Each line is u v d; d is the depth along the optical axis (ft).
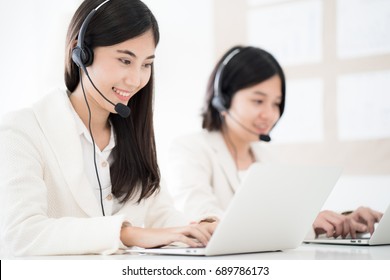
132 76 5.46
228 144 8.70
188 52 11.98
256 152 8.96
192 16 11.98
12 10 12.45
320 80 11.03
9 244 4.71
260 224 4.20
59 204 5.44
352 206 10.72
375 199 10.57
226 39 11.73
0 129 5.31
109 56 5.38
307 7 11.16
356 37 10.81
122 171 5.95
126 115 5.56
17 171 5.03
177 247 4.56
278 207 4.21
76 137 5.55
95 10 5.39
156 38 5.63
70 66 5.77
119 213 5.85
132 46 5.38
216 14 11.80
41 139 5.42
